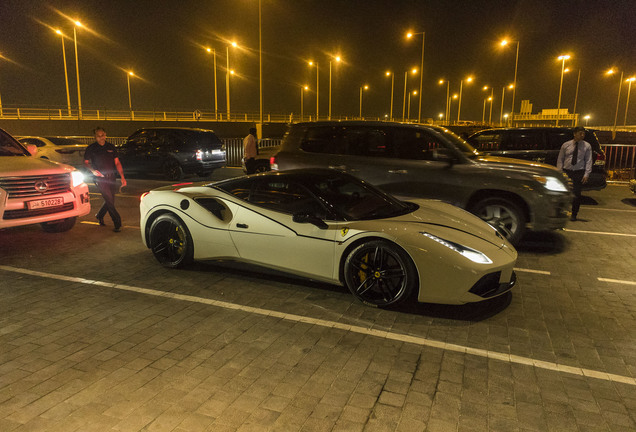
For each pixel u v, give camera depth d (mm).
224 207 4977
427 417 2625
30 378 2994
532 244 6855
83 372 3078
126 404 2715
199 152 14633
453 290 3924
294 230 4520
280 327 3832
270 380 3002
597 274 5426
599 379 3076
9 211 5965
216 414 2625
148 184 13703
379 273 4156
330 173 4855
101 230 7578
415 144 6898
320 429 2502
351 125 7344
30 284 4863
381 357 3336
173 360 3256
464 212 5043
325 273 4441
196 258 5172
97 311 4141
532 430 2525
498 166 6457
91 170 7094
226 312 4137
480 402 2783
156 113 42844
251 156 12398
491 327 3889
